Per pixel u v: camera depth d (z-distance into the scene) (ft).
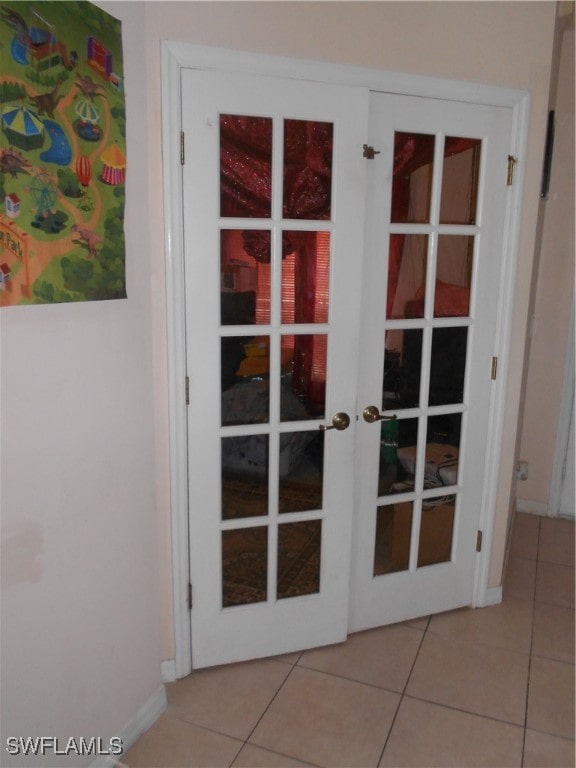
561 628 8.05
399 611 8.04
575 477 11.30
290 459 6.97
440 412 7.61
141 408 5.90
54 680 5.07
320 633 7.52
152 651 6.38
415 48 6.54
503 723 6.39
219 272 6.27
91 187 4.93
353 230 6.59
